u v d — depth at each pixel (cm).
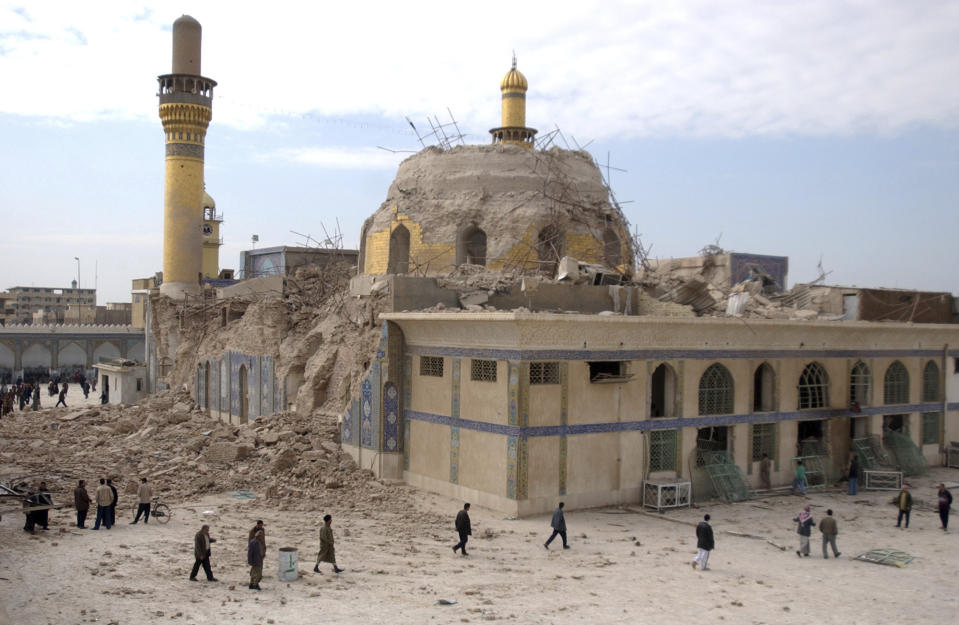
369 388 3188
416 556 2167
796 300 4031
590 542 2377
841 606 1862
